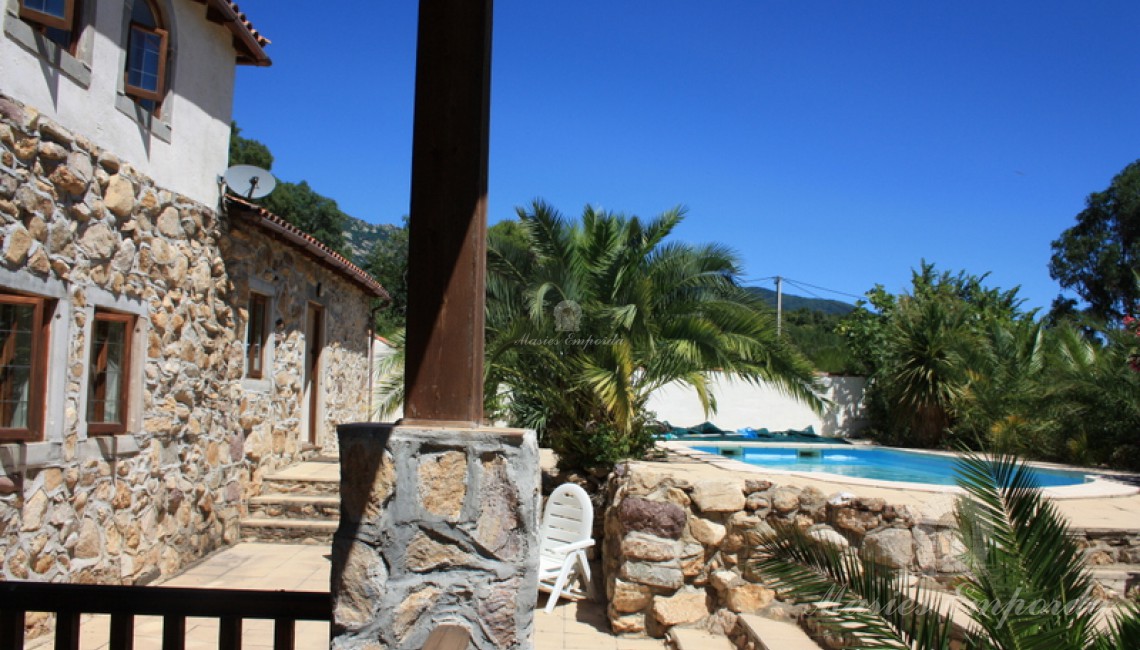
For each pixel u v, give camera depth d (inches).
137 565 260.5
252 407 358.0
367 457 97.3
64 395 221.1
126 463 254.1
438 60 105.7
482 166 105.7
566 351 330.6
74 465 226.2
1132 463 436.1
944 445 578.6
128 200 253.0
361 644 93.9
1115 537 213.9
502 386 362.3
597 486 317.4
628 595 230.1
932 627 123.0
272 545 339.6
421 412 101.5
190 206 295.7
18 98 201.3
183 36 290.0
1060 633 112.7
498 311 347.3
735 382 661.9
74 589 95.4
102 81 239.8
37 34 207.6
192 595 96.3
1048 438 478.6
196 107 300.7
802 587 129.3
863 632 123.9
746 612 220.5
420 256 103.7
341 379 517.7
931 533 212.1
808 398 350.9
